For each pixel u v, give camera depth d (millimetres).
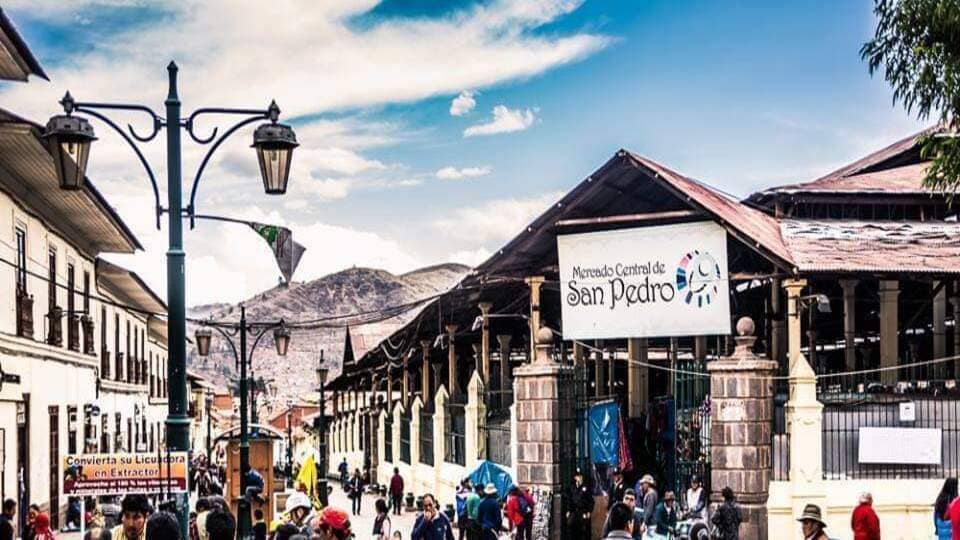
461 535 26281
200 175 12438
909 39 17891
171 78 12234
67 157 11625
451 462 35750
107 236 32812
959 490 21750
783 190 28703
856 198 28828
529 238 27266
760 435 21797
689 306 25250
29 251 25734
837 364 41031
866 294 32375
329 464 73938
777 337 31109
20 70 20391
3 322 23203
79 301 32781
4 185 23266
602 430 25703
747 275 24891
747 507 21609
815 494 21734
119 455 15609
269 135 12188
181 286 12086
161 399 55812
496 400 32344
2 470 22781
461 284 29859
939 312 29188
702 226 25062
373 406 53500
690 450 23875
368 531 32906
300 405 102875
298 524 13305
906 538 21906
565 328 26719
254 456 27047
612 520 10836
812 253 24797
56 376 28375
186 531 12078
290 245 14094
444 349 44938
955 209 29453
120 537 9477
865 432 22234
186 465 12062
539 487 24484
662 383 39562
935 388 23781
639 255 25812
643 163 24656
